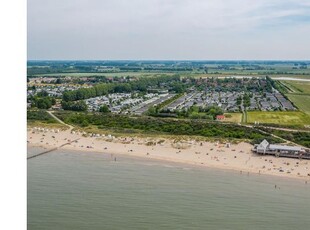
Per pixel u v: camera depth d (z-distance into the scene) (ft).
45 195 253.85
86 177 303.89
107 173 319.27
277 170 350.02
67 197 251.39
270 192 288.30
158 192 273.33
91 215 222.89
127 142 433.07
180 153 394.32
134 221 217.36
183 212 236.43
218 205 252.83
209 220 225.97
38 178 296.10
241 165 361.10
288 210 250.57
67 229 200.95
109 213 227.61
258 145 395.55
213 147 414.00
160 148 411.13
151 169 337.93
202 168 348.79
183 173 329.52
